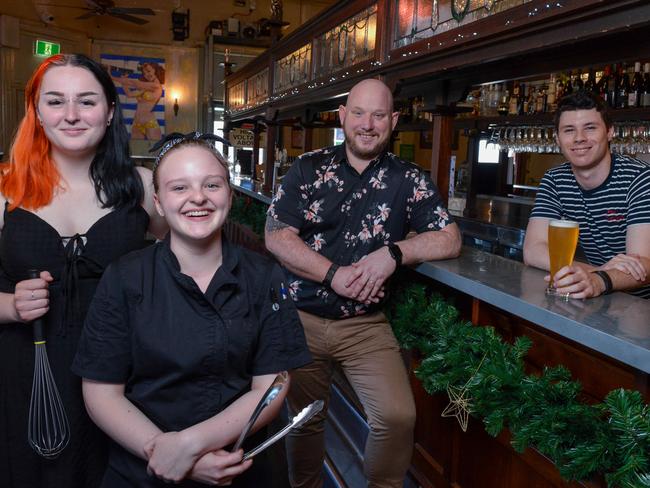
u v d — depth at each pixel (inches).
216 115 562.9
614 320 56.7
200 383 49.7
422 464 95.6
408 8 117.3
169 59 554.9
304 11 563.8
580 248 148.2
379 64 127.9
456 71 107.7
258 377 52.4
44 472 59.1
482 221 181.6
